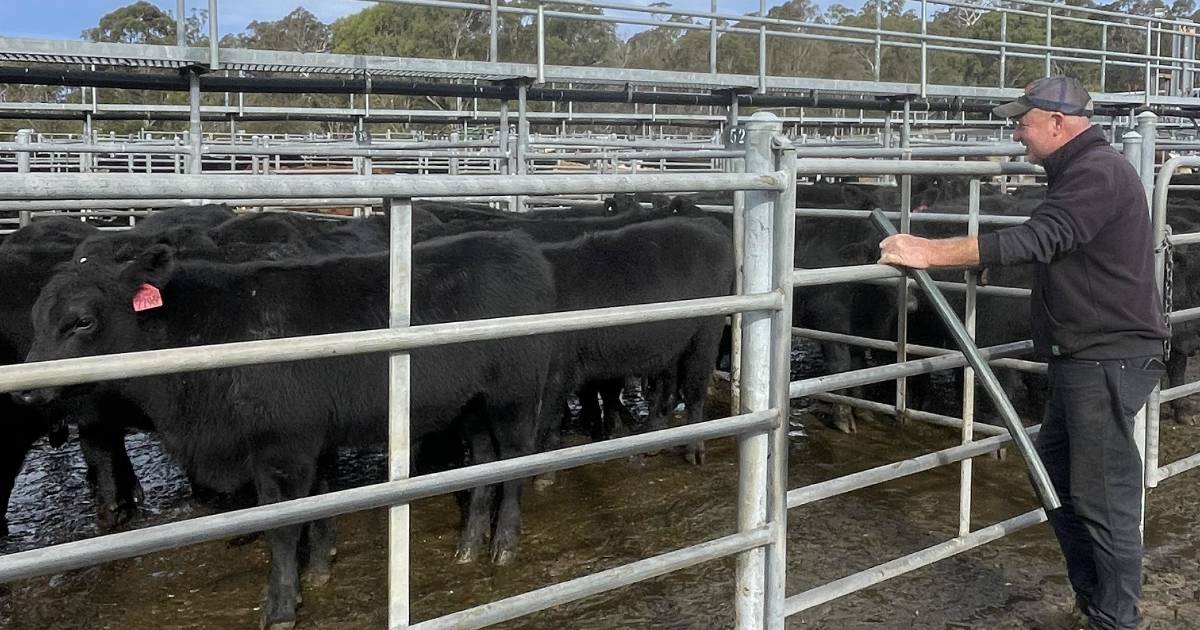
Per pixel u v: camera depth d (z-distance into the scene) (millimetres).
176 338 4062
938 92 12797
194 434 4281
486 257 4844
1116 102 15242
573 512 5539
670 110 34594
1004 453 6398
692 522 5363
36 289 5277
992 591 4328
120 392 4578
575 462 2771
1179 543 4887
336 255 4680
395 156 11867
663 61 33688
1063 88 3428
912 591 4320
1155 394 4707
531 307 4910
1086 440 3539
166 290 4035
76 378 2000
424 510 5621
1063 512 3801
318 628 4188
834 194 10961
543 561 4863
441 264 4699
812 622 4008
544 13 9609
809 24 11391
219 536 2240
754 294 3037
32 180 1928
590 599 4324
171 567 4840
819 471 6191
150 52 7980
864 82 12117
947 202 10000
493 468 2629
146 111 13727
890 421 7359
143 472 6590
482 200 11633
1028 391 7238
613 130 33406
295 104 34969
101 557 2088
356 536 5242
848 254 7168
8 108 13281
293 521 2344
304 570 4688
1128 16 15156
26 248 5438
